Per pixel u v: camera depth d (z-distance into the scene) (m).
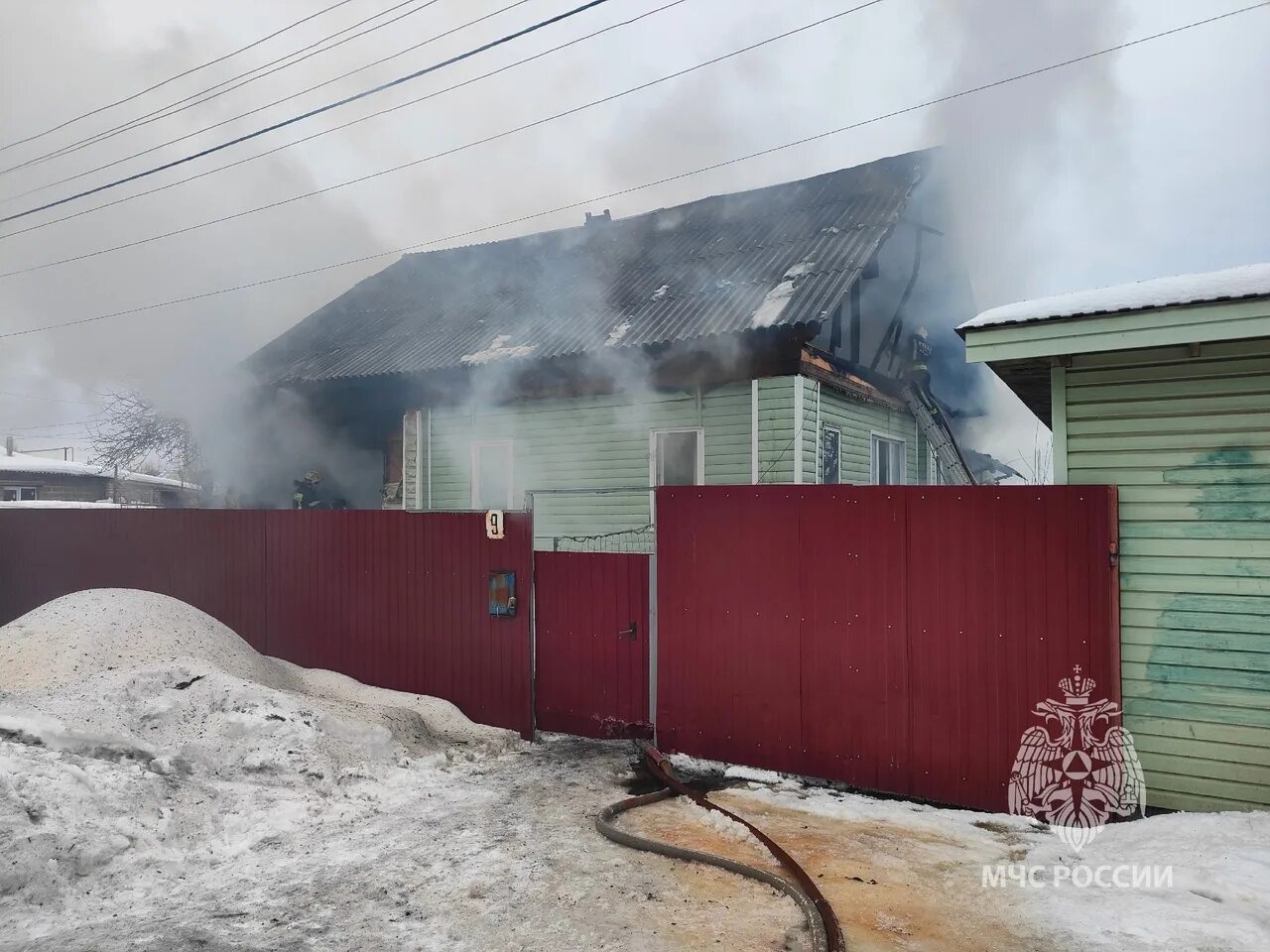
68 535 9.21
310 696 6.22
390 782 5.30
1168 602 4.58
